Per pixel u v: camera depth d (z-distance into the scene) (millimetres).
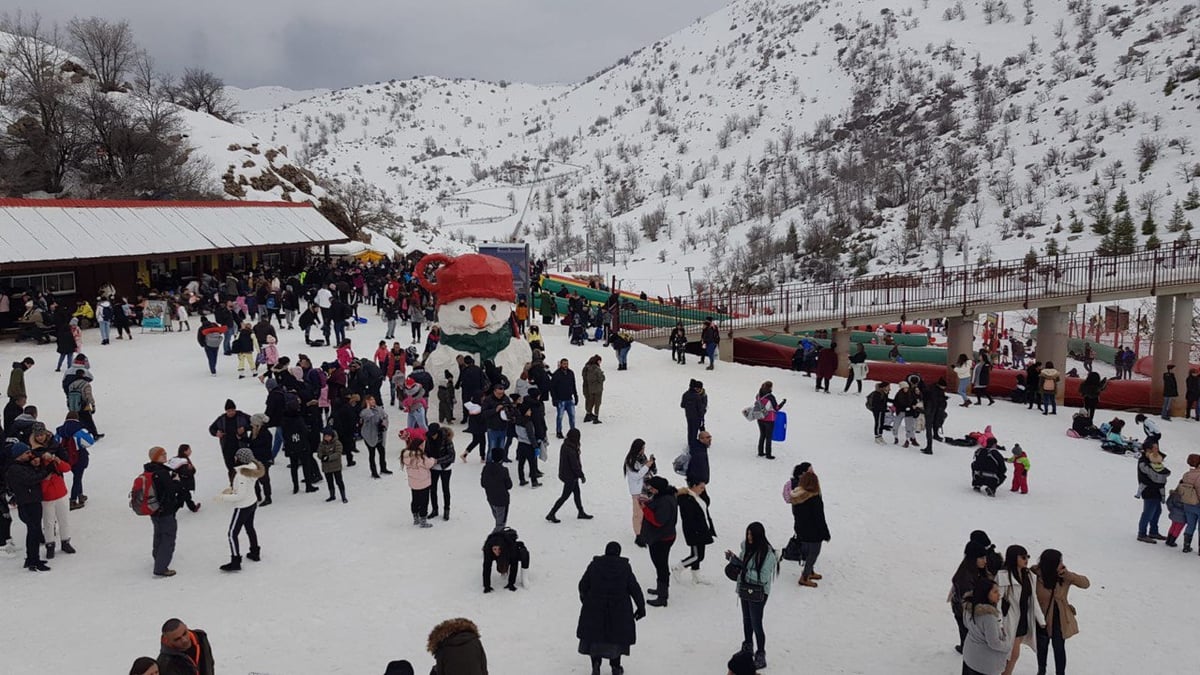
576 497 14711
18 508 12359
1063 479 18234
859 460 19109
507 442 17094
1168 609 12047
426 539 13844
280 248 42188
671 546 12477
